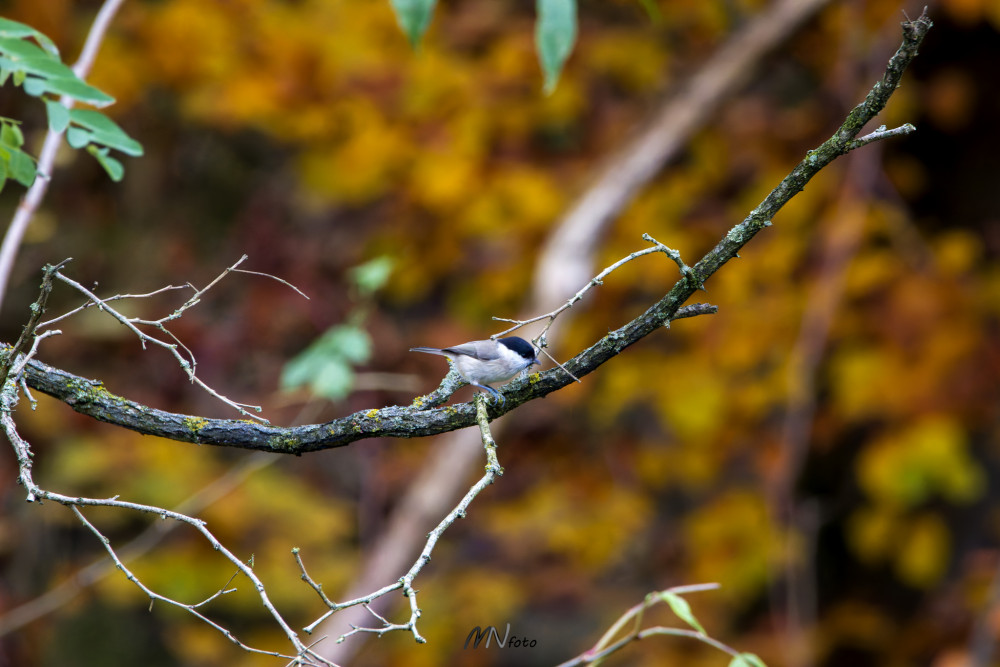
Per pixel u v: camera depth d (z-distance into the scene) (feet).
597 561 40.22
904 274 37.96
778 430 39.70
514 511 40.27
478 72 37.68
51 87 13.93
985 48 39.86
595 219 35.45
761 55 37.42
